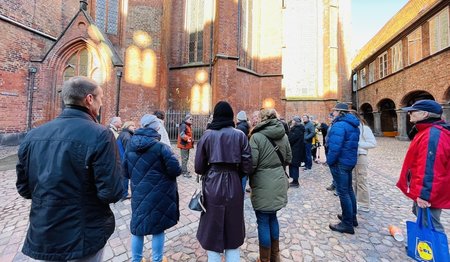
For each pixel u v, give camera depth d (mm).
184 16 16453
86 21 12945
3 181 6016
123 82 12562
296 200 5012
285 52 27000
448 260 2318
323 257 2934
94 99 1766
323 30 26375
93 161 1527
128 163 2602
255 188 2682
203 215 2338
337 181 3600
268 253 2631
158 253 2539
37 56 13047
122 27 16094
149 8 13383
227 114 2412
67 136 1499
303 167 8477
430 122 2609
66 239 1449
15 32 11977
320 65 26500
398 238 3332
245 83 15641
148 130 2584
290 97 26562
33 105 12547
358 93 30812
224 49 13086
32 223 1476
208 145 2342
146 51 13188
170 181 2613
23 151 1545
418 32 17234
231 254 2299
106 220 1665
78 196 1494
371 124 30219
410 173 2795
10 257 2889
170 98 16031
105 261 2836
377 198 5184
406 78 18797
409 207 4625
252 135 2760
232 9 13391
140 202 2477
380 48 22984
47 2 13586
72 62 13234
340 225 3607
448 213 4359
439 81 15016
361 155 4414
